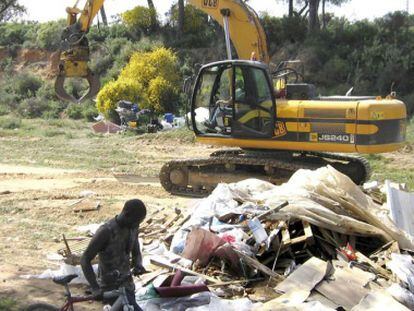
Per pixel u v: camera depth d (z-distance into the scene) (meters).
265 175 13.95
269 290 7.88
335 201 9.39
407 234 9.13
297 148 13.47
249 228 8.76
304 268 7.94
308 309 6.91
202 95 14.20
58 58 15.01
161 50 35.00
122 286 5.94
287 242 8.53
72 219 11.67
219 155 14.79
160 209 11.88
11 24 49.12
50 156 20.42
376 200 10.62
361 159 13.88
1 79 42.84
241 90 13.67
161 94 33.22
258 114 13.61
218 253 8.30
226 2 15.23
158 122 27.77
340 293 7.47
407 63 32.25
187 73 36.19
